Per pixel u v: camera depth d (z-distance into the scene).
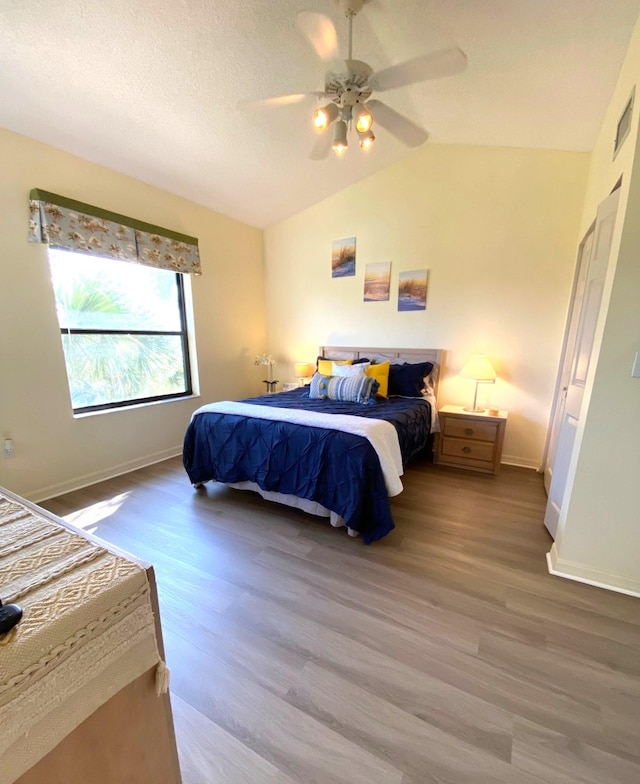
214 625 1.57
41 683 0.52
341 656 1.42
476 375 3.12
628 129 1.70
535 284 3.24
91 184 2.83
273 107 2.49
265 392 4.87
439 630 1.55
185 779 1.03
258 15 1.78
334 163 3.40
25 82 2.04
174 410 3.71
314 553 2.08
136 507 2.61
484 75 2.14
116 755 0.66
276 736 1.14
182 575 1.89
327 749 1.11
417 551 2.10
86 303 2.98
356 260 4.04
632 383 1.68
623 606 1.70
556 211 3.09
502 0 1.61
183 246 3.57
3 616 0.50
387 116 2.09
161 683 0.70
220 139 2.81
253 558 2.03
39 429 2.67
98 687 0.60
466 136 3.07
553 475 2.34
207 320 3.98
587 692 1.29
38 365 2.63
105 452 3.12
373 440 2.17
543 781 1.03
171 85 2.21
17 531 0.75
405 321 3.86
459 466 3.36
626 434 1.72
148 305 3.48
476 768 1.06
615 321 1.68
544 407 3.33
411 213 3.66
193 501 2.70
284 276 4.57
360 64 1.69
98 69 2.03
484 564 1.99
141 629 0.66
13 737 0.49
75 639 0.55
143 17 1.75
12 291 2.46
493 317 3.45
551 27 1.71
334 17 1.80
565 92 2.15
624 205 1.63
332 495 2.20
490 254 3.38
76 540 0.72
